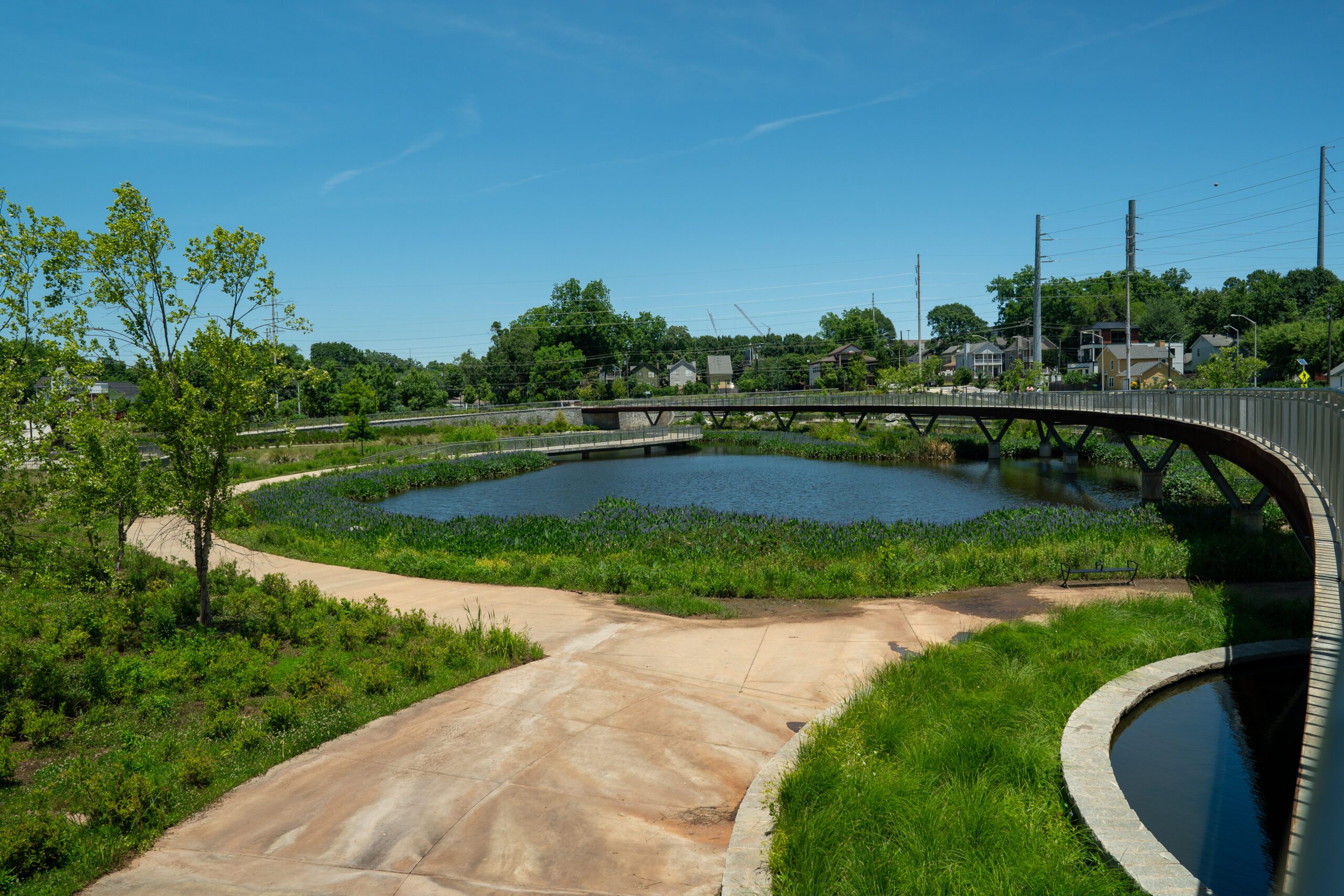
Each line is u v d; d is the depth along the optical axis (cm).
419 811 802
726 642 1391
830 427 7538
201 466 1457
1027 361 11525
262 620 1527
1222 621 1293
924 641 1379
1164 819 709
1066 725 847
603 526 2731
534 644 1369
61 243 1307
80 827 778
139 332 1429
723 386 13075
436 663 1251
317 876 693
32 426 1391
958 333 14400
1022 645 1173
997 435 5888
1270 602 1427
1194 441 2534
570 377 11119
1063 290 11750
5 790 870
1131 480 4303
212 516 1501
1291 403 1450
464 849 732
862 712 928
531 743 965
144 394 1435
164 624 1432
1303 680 1048
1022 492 3978
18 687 1142
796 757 859
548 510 3834
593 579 1898
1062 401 4075
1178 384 7588
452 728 1012
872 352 13188
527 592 1862
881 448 6009
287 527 2775
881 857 608
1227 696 1002
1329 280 10231
